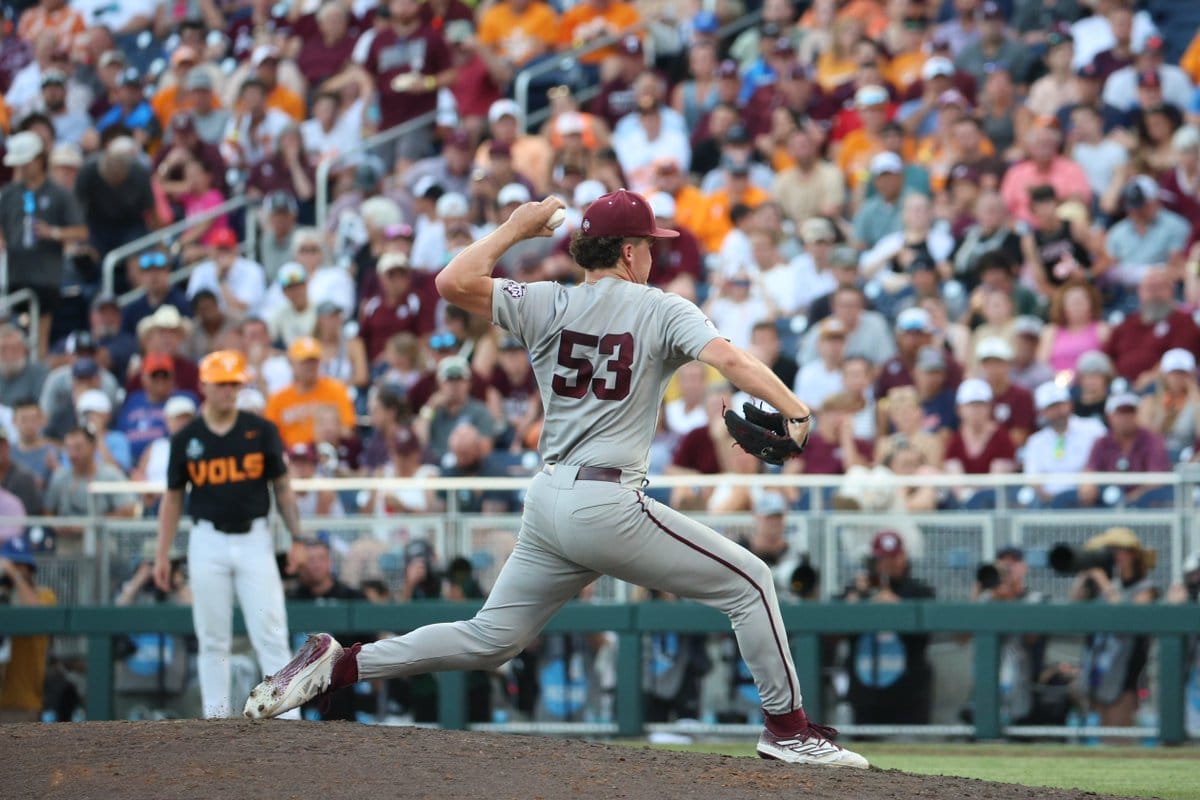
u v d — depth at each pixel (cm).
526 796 1614
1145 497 3447
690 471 3903
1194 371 3988
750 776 1756
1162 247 4475
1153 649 3391
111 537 3759
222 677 2864
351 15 6216
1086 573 3434
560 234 4822
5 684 3709
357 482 3697
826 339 4200
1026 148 4844
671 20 5859
